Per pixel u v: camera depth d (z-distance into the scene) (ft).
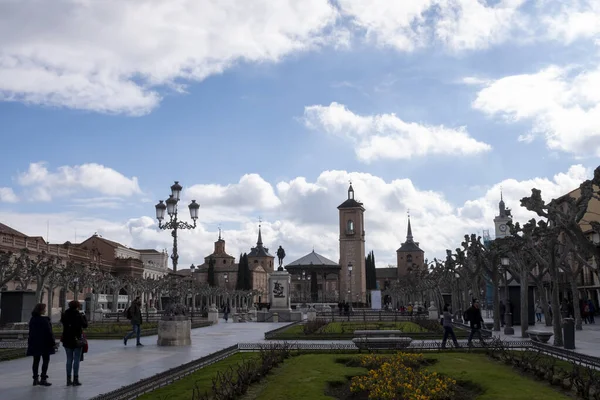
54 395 47.50
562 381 48.19
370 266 533.96
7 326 120.88
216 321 183.11
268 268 629.92
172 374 55.72
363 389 47.32
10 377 57.77
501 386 48.85
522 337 108.99
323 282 520.42
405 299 397.60
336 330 131.44
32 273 159.22
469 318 82.99
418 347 83.35
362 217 492.54
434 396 43.78
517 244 112.27
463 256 157.79
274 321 196.34
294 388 49.21
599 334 115.65
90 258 319.88
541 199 85.56
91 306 213.66
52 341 53.47
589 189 76.18
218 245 617.62
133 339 108.17
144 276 397.80
